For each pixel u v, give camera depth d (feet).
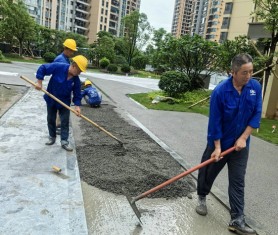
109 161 14.10
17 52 123.65
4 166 11.87
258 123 8.82
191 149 18.25
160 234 8.82
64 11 235.61
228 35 126.62
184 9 327.88
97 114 25.54
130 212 9.85
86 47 137.28
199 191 10.18
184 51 43.62
